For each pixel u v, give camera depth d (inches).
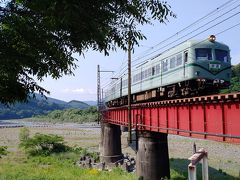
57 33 296.5
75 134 4394.7
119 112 1688.0
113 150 2096.5
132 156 2252.7
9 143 3304.6
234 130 617.9
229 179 1450.5
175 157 2150.6
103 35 289.3
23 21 283.1
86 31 283.0
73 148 2642.7
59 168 1742.1
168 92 1096.8
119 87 1838.1
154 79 1197.7
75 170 1642.5
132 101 1605.6
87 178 1417.3
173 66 1018.1
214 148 2620.6
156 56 1219.2
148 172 1205.7
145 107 1186.0
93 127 6003.9
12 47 291.4
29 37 287.4
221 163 1908.2
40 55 304.7
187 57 922.1
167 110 974.4
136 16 323.0
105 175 1517.0
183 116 855.1
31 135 4286.4
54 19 273.0
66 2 251.4
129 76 1382.9
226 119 645.9
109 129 2128.4
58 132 4781.0
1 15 287.0
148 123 1164.5
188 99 780.6
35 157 2241.6
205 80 892.0
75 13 255.6
